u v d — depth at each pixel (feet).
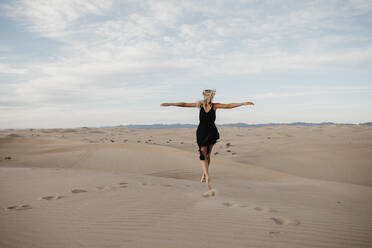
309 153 82.79
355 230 13.32
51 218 14.23
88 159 67.31
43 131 235.81
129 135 202.69
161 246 10.46
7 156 72.08
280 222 13.92
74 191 21.34
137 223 13.25
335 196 31.78
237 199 19.99
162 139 159.43
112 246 10.49
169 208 16.06
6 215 14.93
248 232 12.10
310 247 10.82
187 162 63.82
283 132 203.62
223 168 59.06
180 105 19.70
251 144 113.50
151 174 55.77
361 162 69.77
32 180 27.58
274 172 56.24
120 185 24.52
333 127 239.71
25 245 10.75
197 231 12.14
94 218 14.14
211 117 19.53
